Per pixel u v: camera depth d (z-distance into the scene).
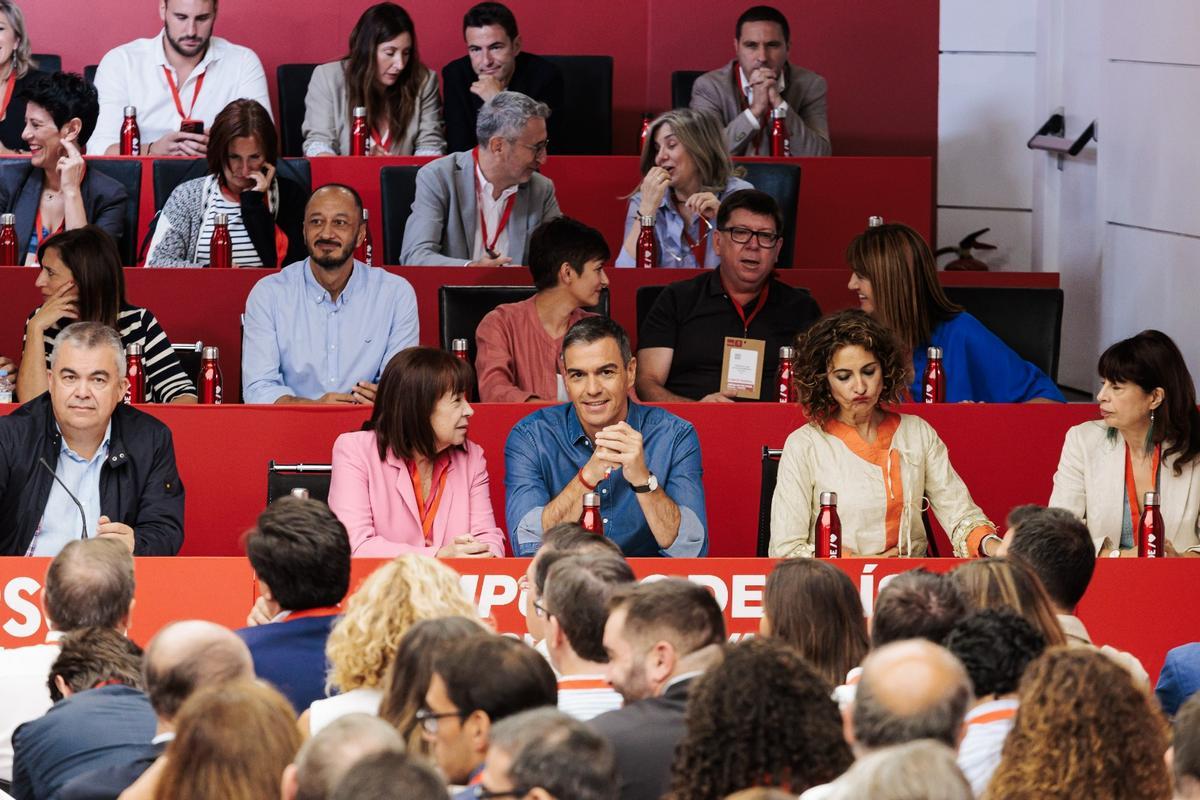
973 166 33.19
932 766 6.73
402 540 16.80
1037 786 8.08
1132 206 27.75
